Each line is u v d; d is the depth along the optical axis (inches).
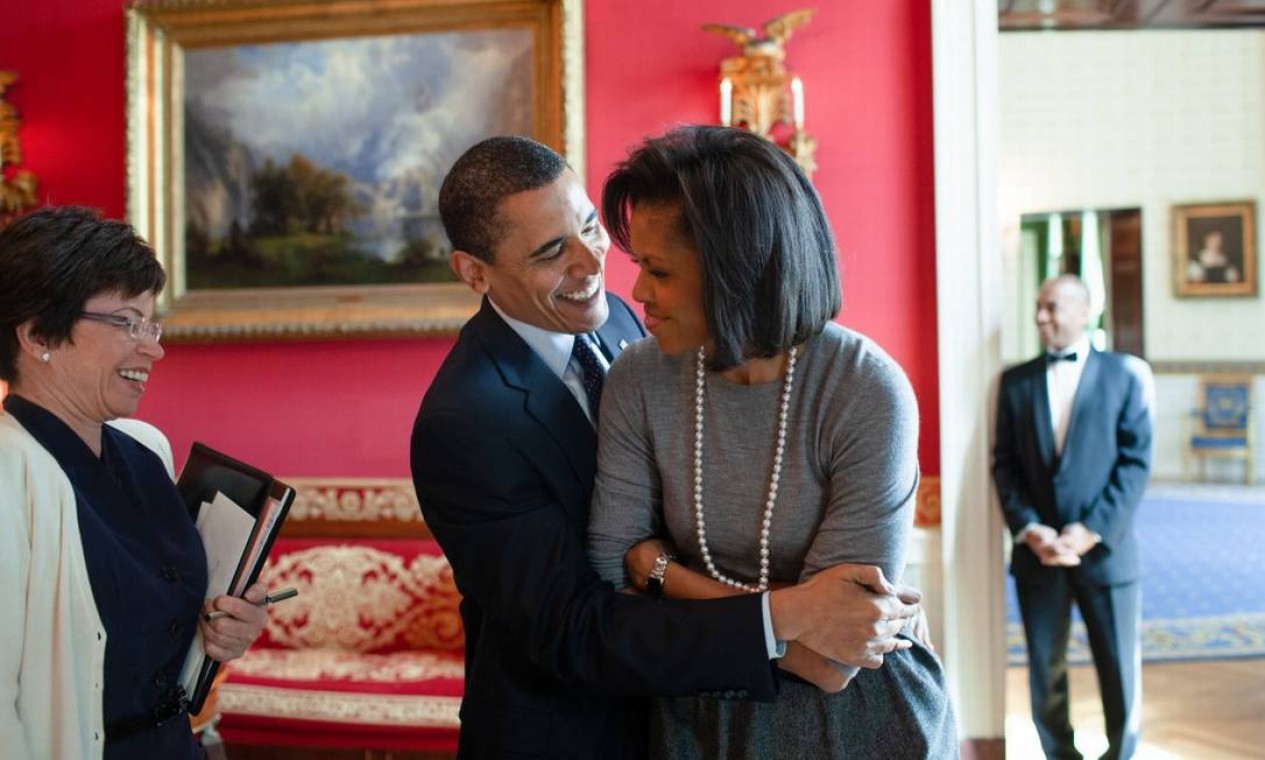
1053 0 181.3
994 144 149.5
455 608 150.6
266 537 64.6
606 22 161.3
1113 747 139.9
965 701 150.0
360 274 169.2
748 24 157.9
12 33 177.3
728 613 51.3
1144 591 248.1
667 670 52.3
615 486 57.2
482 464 58.3
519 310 65.4
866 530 50.2
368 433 168.7
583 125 160.2
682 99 159.6
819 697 54.4
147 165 172.7
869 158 155.6
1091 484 138.5
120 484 62.3
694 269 49.9
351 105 168.7
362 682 135.0
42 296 56.8
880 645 49.6
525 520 58.1
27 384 59.3
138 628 59.3
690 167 49.3
